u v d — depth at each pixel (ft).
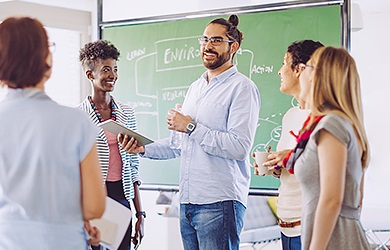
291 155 6.62
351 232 6.24
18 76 5.48
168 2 13.96
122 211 7.12
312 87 6.47
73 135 5.53
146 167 12.54
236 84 8.90
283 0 12.71
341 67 6.35
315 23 11.27
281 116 11.53
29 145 5.43
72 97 15.31
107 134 9.27
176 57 12.38
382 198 15.69
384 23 15.74
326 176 6.03
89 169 5.63
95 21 15.21
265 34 11.66
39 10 14.23
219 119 8.93
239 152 8.61
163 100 12.52
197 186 8.92
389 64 15.79
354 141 6.22
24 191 5.41
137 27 12.73
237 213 8.94
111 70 9.46
